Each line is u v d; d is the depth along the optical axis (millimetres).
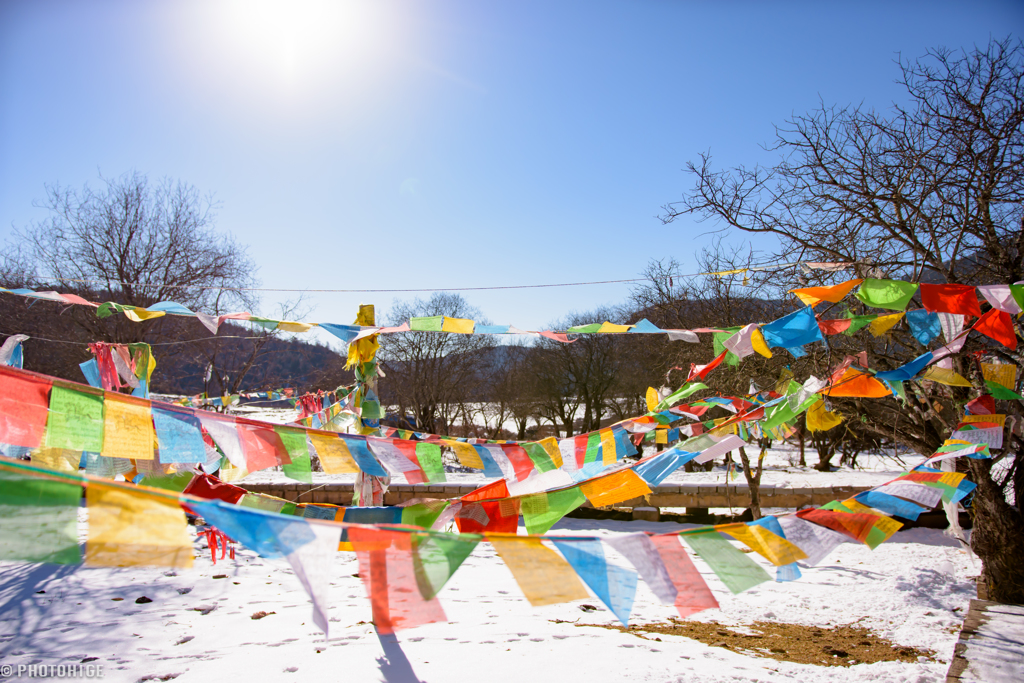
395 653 4789
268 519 1942
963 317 4645
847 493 13133
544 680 4254
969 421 4629
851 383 4750
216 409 12758
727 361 5312
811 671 4984
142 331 18047
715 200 8586
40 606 5938
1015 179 7039
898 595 7730
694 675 4512
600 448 5605
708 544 2520
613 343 30938
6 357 5785
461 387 32000
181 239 19297
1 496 1775
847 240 7977
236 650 4859
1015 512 7297
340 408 7246
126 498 1839
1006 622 6410
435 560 2186
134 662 4562
